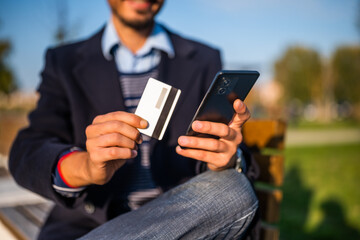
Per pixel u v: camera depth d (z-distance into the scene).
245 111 0.83
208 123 0.78
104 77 1.22
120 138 0.74
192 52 1.32
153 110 0.81
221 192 0.89
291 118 35.09
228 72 0.74
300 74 39.34
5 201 2.73
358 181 5.59
